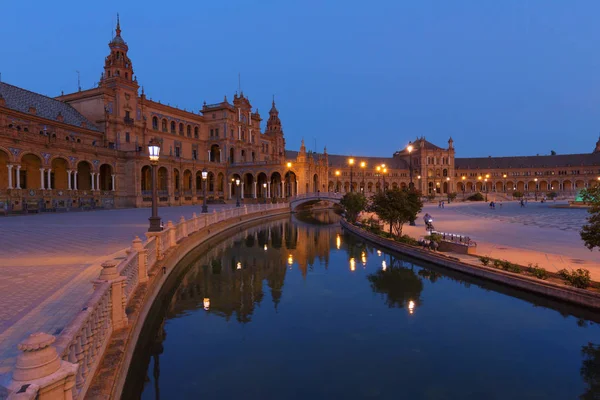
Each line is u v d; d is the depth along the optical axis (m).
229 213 38.97
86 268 13.12
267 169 84.94
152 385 8.28
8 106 52.56
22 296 9.70
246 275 18.62
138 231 25.19
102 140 66.38
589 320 11.95
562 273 13.78
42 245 18.52
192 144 89.62
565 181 136.38
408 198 26.80
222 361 9.45
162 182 76.31
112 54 71.50
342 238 32.59
